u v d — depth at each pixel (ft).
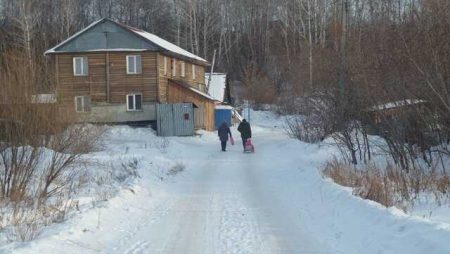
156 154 77.05
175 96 141.38
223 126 90.17
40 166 40.93
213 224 31.55
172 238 28.07
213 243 26.94
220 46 250.98
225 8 266.57
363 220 29.19
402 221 26.21
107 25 133.90
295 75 153.79
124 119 134.62
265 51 257.14
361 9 119.34
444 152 49.34
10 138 37.58
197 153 85.25
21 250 22.81
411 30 48.03
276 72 229.45
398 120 51.75
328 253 24.68
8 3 172.96
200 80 175.52
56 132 41.86
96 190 42.98
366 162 58.23
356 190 36.96
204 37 229.45
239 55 266.98
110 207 35.04
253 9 274.16
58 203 34.30
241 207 37.35
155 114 133.69
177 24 229.04
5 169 37.55
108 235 28.37
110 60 134.21
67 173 50.96
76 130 46.16
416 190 39.93
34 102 38.65
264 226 30.81
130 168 57.31
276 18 259.39
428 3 47.78
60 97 41.52
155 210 36.52
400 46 48.70
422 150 52.26
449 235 22.20
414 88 47.67
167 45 149.18
